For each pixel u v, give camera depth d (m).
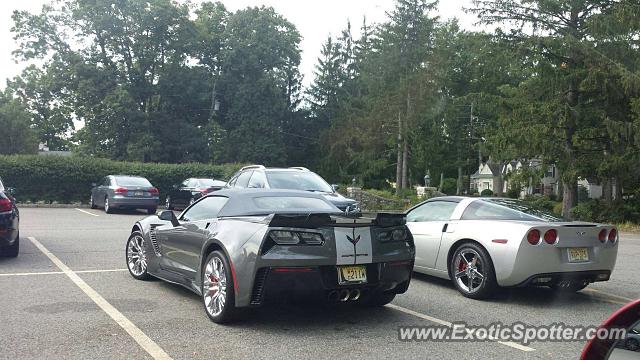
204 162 53.34
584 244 7.22
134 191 21.03
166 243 7.22
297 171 14.19
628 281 9.12
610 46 24.25
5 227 9.02
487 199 8.27
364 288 5.77
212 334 5.45
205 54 58.78
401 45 41.50
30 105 60.78
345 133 52.16
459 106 48.41
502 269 7.11
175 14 49.31
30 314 6.00
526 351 5.17
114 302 6.65
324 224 5.63
